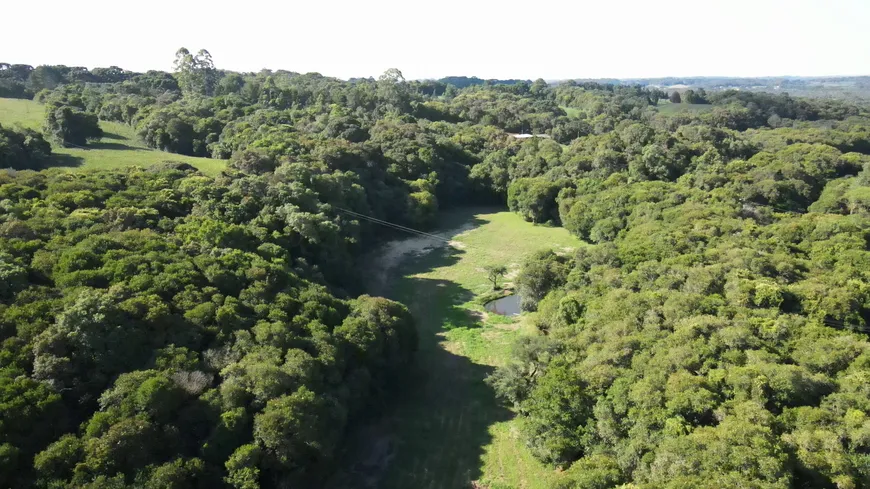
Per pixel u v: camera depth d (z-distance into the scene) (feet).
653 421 92.68
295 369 102.47
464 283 214.90
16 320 93.45
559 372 111.45
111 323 96.94
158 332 103.14
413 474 108.58
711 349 106.52
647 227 194.70
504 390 124.47
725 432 82.53
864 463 78.59
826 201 224.53
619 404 99.91
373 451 115.55
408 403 133.18
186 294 114.93
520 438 118.73
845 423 84.43
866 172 241.55
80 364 92.12
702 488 72.38
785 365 98.37
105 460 76.79
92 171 181.57
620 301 133.18
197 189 177.78
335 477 106.63
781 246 166.71
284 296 127.24
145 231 137.39
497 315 185.16
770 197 230.68
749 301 128.26
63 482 74.18
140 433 81.05
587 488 83.92
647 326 120.06
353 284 200.23
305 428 91.45
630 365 109.81
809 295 128.98
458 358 155.63
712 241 169.58
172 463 80.74
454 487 105.09
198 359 101.81
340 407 104.94
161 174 189.37
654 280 144.87
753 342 107.55
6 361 86.22
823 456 79.30
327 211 209.67
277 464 90.48
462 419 126.62
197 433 90.43
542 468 109.19
